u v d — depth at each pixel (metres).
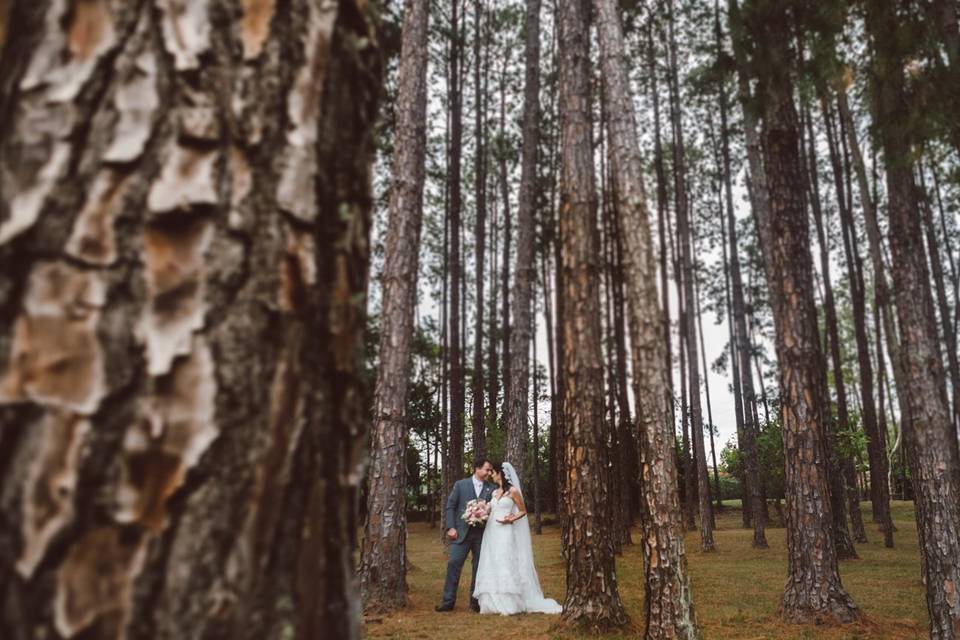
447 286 28.39
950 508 6.02
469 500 9.02
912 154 7.02
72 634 0.65
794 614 7.91
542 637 6.87
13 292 0.71
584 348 7.84
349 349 0.93
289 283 0.84
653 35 25.23
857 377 39.56
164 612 0.69
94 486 0.69
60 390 0.70
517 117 28.70
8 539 0.65
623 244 6.84
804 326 8.71
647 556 6.06
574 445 7.65
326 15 0.97
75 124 0.77
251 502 0.76
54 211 0.74
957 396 25.06
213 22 0.85
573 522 7.48
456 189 21.91
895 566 13.73
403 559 8.90
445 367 27.59
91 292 0.73
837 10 8.55
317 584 0.82
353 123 0.99
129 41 0.80
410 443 37.59
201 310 0.77
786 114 9.28
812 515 8.11
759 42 8.98
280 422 0.80
